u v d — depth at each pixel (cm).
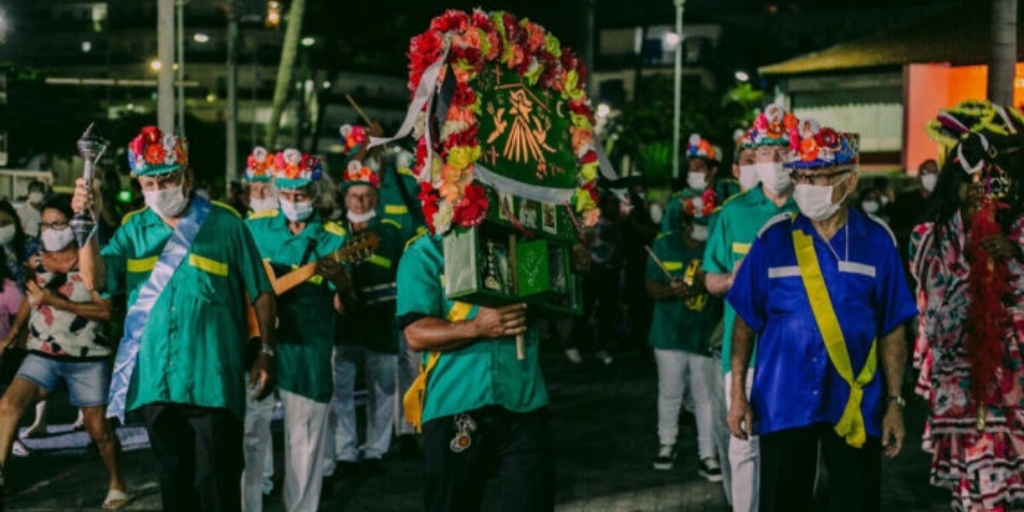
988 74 1220
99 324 841
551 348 1905
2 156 2148
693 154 997
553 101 551
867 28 7562
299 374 751
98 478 951
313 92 5272
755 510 727
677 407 991
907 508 857
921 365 746
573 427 1195
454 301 516
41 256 838
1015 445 720
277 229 788
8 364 966
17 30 7919
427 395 529
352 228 962
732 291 576
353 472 960
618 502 876
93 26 8238
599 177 586
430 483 525
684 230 980
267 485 877
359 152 1019
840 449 559
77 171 4522
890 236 573
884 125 3869
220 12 8194
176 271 613
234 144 3250
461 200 495
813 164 550
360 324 941
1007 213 719
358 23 4891
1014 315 717
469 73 509
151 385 601
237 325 626
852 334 557
